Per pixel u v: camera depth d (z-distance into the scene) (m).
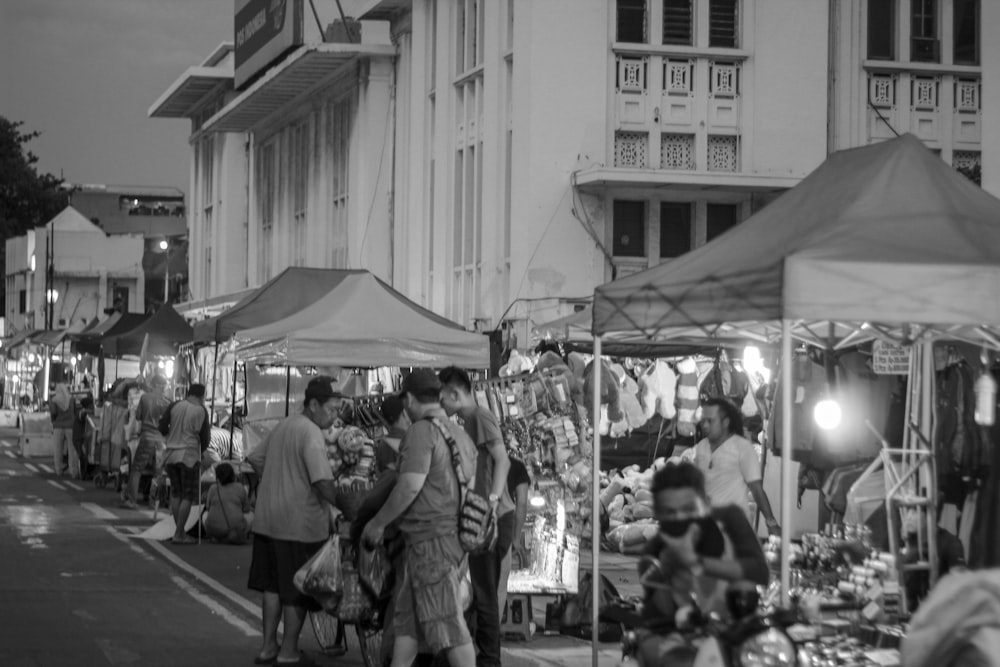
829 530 11.27
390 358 16.97
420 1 30.61
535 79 24.45
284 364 16.86
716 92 25.00
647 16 24.88
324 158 36.47
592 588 11.01
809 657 7.36
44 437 37.78
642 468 20.66
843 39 25.38
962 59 25.86
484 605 10.02
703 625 7.19
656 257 24.94
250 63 38.44
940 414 11.14
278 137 41.59
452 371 10.40
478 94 27.59
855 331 11.05
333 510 11.94
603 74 24.64
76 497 25.72
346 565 9.98
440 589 8.95
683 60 24.95
